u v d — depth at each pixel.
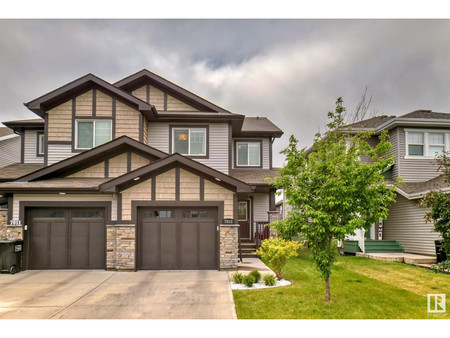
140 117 12.89
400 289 7.95
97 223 10.68
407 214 13.66
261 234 14.13
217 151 14.02
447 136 14.75
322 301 6.89
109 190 9.93
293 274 9.61
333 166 6.79
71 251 10.59
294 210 7.36
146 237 10.41
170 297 7.21
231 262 10.21
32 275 9.59
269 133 15.74
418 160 14.53
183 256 10.39
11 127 14.62
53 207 10.70
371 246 13.71
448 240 7.61
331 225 6.76
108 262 10.29
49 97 12.34
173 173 10.48
